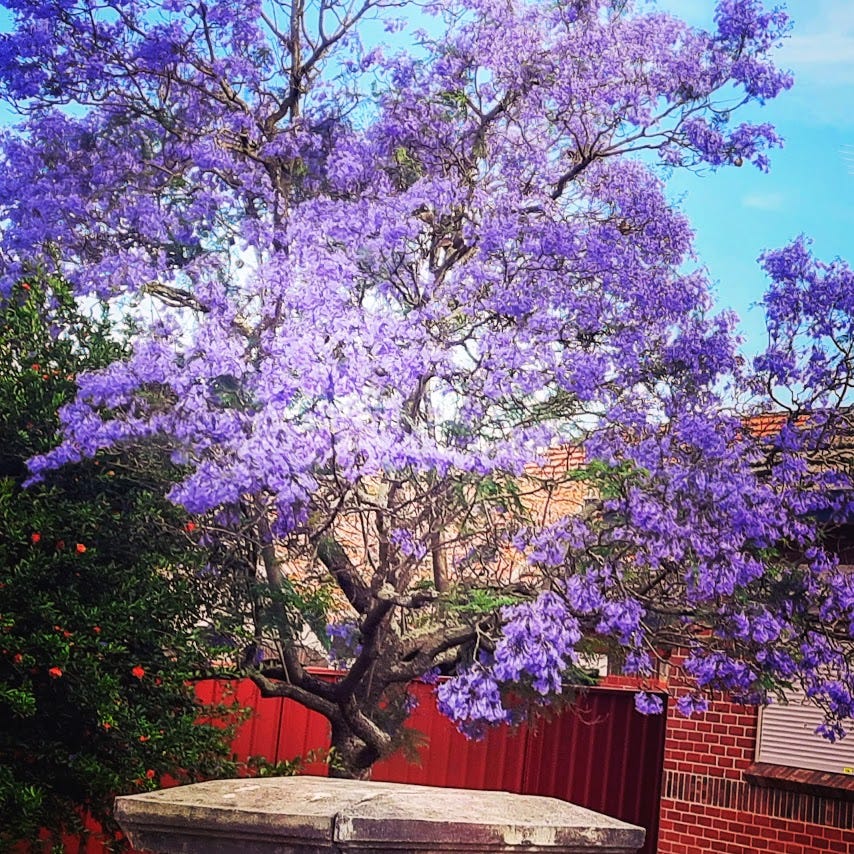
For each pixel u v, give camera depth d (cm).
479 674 851
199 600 868
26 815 767
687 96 1031
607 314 960
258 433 797
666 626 965
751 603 899
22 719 810
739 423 952
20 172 1001
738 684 902
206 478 798
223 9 1005
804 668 903
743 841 1090
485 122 1015
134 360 838
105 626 788
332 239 941
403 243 955
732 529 891
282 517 860
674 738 1161
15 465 839
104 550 832
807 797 1054
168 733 821
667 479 905
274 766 938
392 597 874
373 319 854
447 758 1334
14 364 852
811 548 923
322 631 966
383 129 1002
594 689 1257
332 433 798
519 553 1039
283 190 1012
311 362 823
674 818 1146
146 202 1006
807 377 959
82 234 1021
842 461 942
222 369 842
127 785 812
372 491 1000
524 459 870
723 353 954
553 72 1009
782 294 971
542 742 1283
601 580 882
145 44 999
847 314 958
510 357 898
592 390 902
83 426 794
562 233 945
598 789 1232
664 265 1021
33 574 772
